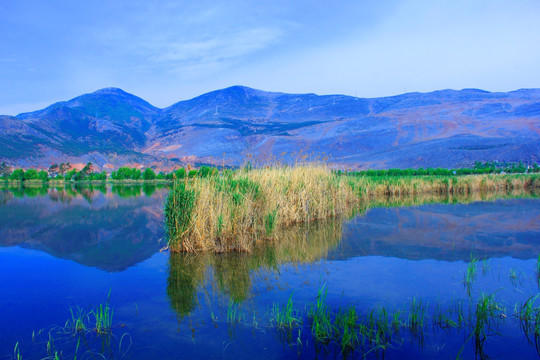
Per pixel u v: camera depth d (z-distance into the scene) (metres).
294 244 10.49
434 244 10.27
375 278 7.33
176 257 9.29
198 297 6.53
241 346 4.82
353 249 9.82
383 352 4.63
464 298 6.22
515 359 4.44
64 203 23.66
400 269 7.93
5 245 10.95
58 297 6.61
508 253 9.19
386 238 11.14
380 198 24.20
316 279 7.33
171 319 5.66
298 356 4.56
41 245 10.88
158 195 30.66
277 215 12.18
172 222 9.95
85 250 10.22
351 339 4.88
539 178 32.97
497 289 6.62
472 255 9.04
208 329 5.31
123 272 8.09
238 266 8.38
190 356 4.58
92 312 5.93
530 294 6.37
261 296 6.49
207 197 10.37
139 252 9.91
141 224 14.73
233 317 5.68
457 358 4.40
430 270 7.82
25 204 23.14
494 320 5.43
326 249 9.84
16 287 7.16
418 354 4.57
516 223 13.56
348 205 19.11
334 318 5.48
